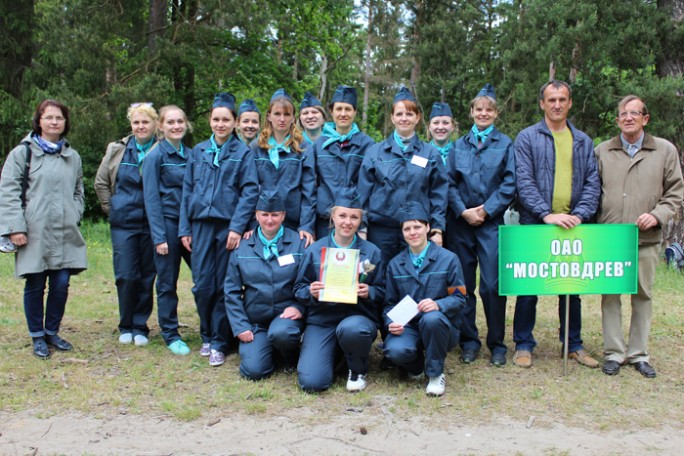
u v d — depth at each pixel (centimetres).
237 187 510
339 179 511
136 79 1416
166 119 517
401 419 400
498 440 372
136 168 538
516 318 520
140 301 564
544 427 391
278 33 1898
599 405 426
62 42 1364
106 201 553
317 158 518
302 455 350
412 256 464
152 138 548
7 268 888
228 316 483
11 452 350
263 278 476
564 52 1269
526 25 1703
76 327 609
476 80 2428
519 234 477
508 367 504
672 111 1096
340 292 447
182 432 379
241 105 553
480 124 516
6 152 1370
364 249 469
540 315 683
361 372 452
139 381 462
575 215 485
